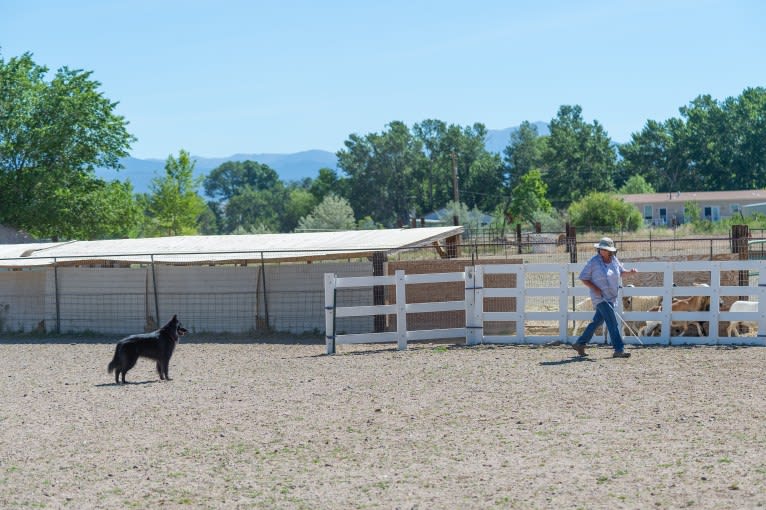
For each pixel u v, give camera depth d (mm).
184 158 74312
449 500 7785
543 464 8742
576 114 132750
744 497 7371
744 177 126188
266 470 9094
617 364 14500
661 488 7750
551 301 26250
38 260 26125
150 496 8383
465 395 12461
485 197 129000
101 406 13109
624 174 133375
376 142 131750
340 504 7844
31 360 19625
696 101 133750
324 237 25516
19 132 50875
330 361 16844
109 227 54312
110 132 53281
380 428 10711
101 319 25312
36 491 8719
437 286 21641
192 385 14766
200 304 24219
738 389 11875
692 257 22438
